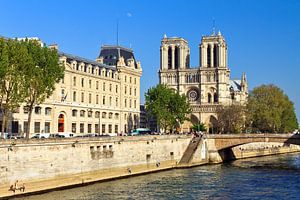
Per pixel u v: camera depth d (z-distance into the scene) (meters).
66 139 95.81
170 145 138.25
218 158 154.50
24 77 95.19
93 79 161.25
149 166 126.81
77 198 80.00
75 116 151.75
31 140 86.19
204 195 84.00
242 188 92.19
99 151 106.25
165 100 181.12
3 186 79.81
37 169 87.75
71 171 96.81
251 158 181.00
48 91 103.00
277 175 113.81
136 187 93.56
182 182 101.06
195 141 148.50
